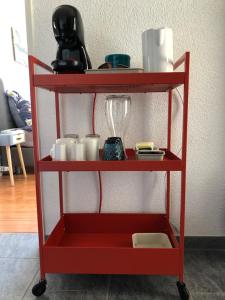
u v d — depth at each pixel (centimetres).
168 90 120
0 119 281
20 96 312
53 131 128
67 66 93
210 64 120
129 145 128
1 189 240
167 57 94
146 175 130
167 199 125
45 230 135
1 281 111
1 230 157
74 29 96
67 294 102
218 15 117
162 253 96
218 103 123
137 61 121
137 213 131
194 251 130
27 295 102
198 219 131
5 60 312
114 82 87
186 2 117
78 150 95
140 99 125
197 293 101
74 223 130
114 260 98
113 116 120
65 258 99
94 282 109
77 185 132
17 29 323
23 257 128
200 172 128
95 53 121
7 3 312
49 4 119
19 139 266
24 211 187
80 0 118
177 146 126
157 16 118
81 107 127
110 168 92
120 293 102
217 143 125
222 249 132
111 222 130
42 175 132
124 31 119
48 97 126
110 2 118
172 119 125
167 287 105
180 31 118
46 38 121
